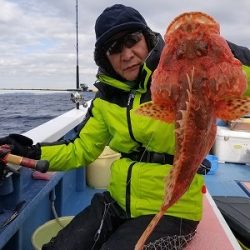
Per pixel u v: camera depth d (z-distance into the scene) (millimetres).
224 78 1385
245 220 2686
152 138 2023
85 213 2322
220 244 2127
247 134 4875
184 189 1297
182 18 1519
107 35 1970
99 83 2293
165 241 1840
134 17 1980
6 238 1952
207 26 1483
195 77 1387
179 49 1465
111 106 2186
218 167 4777
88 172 4094
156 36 2090
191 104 1336
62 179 3336
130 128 2074
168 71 1464
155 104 1483
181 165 1282
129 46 2016
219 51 1431
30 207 2279
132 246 1808
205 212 2545
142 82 2037
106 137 2418
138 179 2037
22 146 2162
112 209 2242
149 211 2031
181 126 1323
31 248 2760
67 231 2209
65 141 2408
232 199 3160
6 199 2230
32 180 2719
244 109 1368
